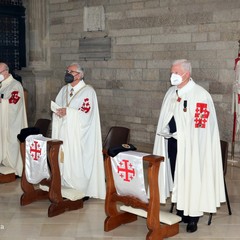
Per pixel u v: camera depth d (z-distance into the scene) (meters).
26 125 6.88
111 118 10.24
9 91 6.65
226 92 8.26
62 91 5.80
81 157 5.55
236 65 7.59
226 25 8.13
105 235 4.52
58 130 5.65
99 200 5.71
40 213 5.16
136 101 9.72
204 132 4.46
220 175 4.66
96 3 10.20
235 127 7.74
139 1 9.40
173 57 8.97
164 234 4.36
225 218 5.07
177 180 4.54
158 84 9.27
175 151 4.72
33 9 11.15
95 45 10.30
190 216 4.51
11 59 11.52
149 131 9.55
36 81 11.29
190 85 4.52
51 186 5.03
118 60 9.93
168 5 8.93
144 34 9.40
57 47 11.23
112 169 4.37
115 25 9.89
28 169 5.26
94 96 5.65
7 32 11.36
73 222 4.88
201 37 8.51
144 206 4.25
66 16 10.91
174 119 4.61
